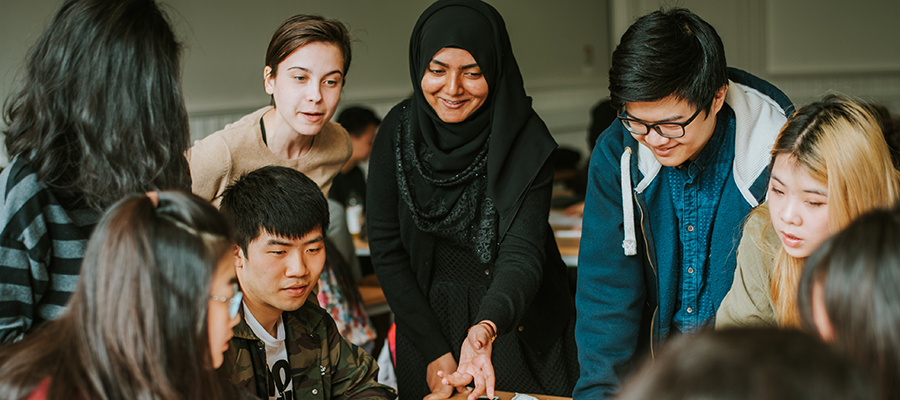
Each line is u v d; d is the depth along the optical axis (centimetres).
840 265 61
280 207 126
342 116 366
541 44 599
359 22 471
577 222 345
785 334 46
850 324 60
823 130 106
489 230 160
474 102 155
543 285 169
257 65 423
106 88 100
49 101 101
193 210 79
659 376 47
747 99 130
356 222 362
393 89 498
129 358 74
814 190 107
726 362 44
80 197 106
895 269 58
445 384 138
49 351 77
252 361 131
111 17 100
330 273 227
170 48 107
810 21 720
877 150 105
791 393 42
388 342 224
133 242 73
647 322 148
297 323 141
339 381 147
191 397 77
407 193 164
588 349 139
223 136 167
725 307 131
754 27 693
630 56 117
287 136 172
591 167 141
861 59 746
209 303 79
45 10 333
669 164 126
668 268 137
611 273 138
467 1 155
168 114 106
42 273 103
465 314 169
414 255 170
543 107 605
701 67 115
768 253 124
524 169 156
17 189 101
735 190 131
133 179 104
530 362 171
